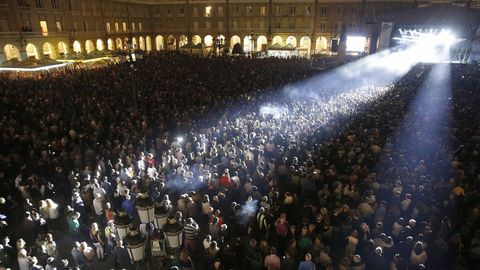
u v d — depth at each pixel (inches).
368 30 2062.0
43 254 355.3
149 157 542.9
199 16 2576.3
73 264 387.2
